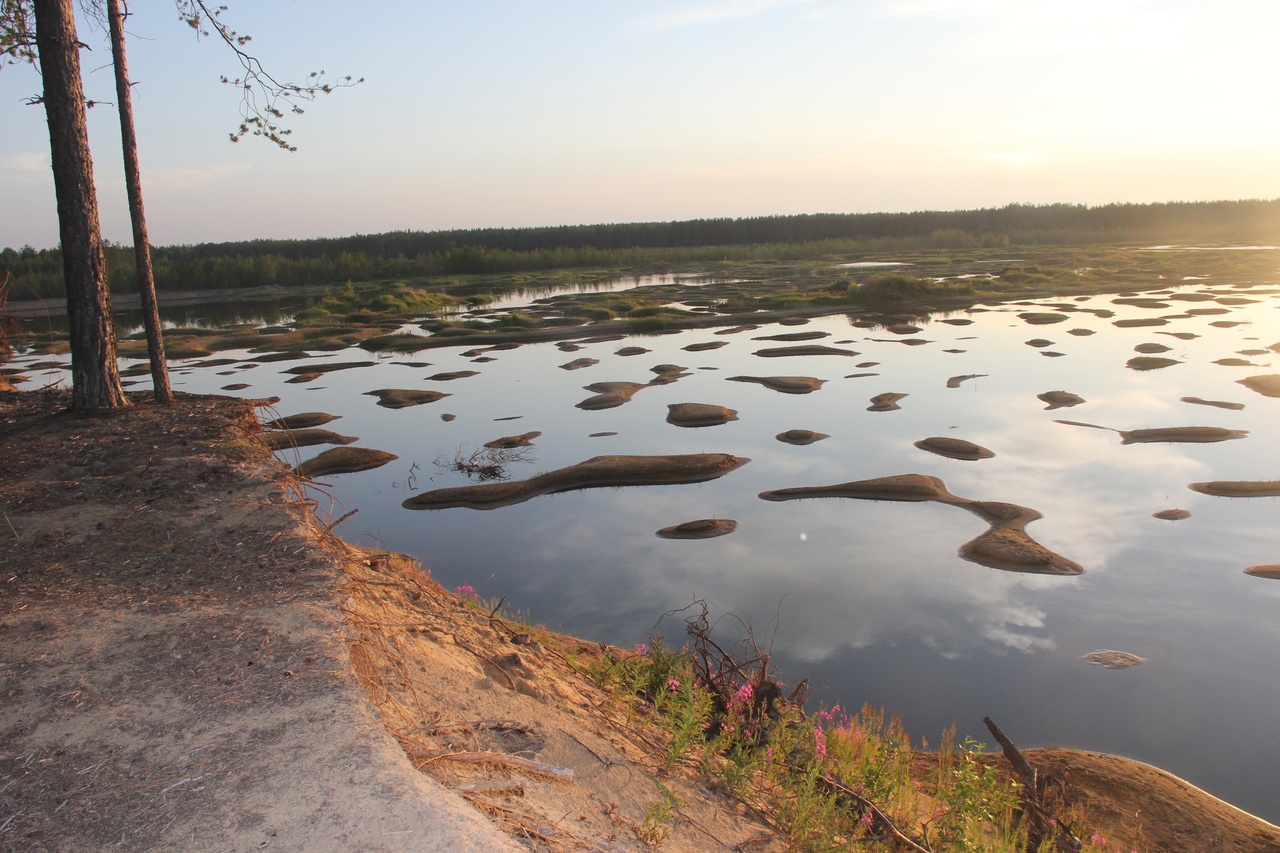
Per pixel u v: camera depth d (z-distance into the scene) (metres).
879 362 31.69
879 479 17.86
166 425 9.78
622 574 13.70
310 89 11.98
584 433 22.66
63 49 10.10
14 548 6.31
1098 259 74.88
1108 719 9.79
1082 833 6.70
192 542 6.34
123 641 4.84
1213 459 19.36
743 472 19.12
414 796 3.52
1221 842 7.10
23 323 52.81
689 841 4.46
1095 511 16.39
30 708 4.20
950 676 10.66
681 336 39.78
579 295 58.62
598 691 6.54
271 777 3.64
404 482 18.72
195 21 11.45
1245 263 65.44
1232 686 10.48
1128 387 26.66
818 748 5.98
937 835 5.60
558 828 3.76
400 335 40.66
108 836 3.33
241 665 4.55
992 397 25.75
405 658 5.23
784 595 12.87
